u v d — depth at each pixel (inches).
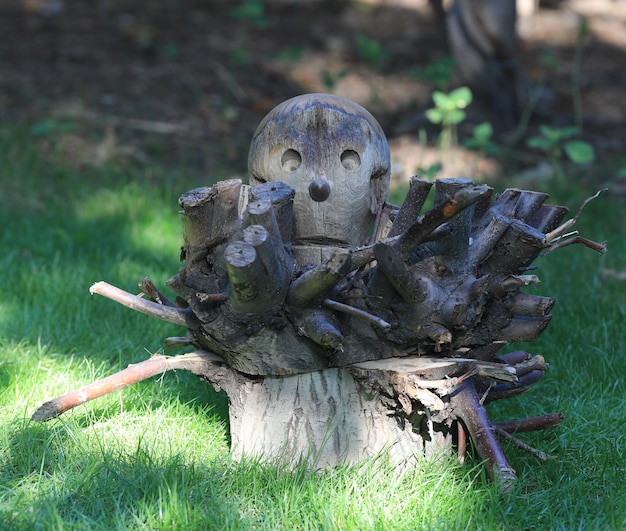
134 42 640.4
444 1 725.9
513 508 195.8
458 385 208.5
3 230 387.5
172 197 438.9
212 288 201.9
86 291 320.2
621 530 187.6
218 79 591.5
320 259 212.7
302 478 206.7
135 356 275.3
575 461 221.6
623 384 264.2
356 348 209.6
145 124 529.3
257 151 217.3
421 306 203.2
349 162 214.2
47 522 184.9
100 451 214.8
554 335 297.4
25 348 279.4
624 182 471.5
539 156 499.8
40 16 681.0
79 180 459.5
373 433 212.8
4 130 504.7
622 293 334.6
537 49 670.5
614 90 605.3
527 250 204.5
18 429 226.4
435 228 191.9
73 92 562.6
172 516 186.7
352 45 657.0
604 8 767.7
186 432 229.5
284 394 212.8
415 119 535.5
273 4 746.8
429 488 203.3
